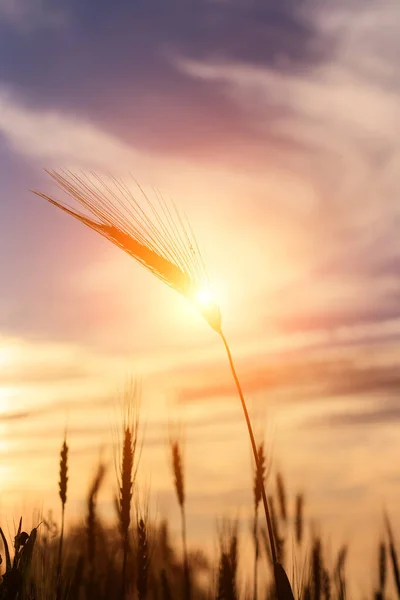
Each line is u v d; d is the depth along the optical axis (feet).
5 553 2.21
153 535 2.72
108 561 2.74
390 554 2.67
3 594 2.16
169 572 2.74
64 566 2.59
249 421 2.39
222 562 2.64
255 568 2.72
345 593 2.61
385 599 2.57
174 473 3.18
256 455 2.36
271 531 2.29
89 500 2.79
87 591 2.68
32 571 2.25
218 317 2.49
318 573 2.67
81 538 2.76
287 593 2.22
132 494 2.70
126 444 2.72
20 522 2.26
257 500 2.91
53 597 2.35
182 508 3.15
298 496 2.91
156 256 2.57
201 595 2.69
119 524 2.69
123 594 2.63
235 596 2.60
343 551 2.71
